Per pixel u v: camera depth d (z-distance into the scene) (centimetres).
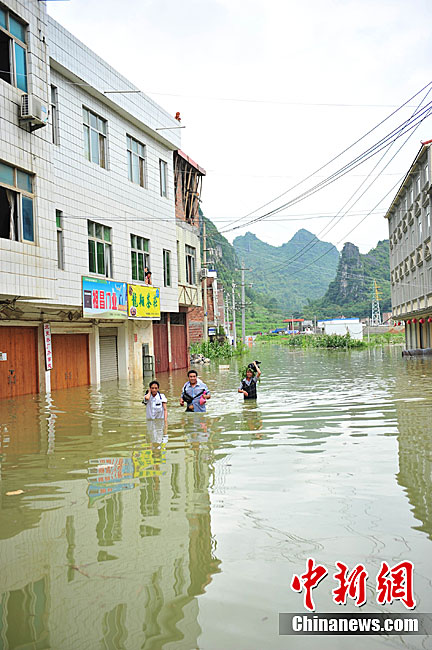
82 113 1683
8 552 413
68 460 697
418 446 725
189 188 2852
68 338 1753
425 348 3647
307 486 555
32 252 1274
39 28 1327
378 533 429
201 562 388
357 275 16350
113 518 478
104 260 1812
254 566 380
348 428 873
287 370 2416
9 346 1446
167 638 301
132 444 787
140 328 2167
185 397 1098
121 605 336
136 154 2077
